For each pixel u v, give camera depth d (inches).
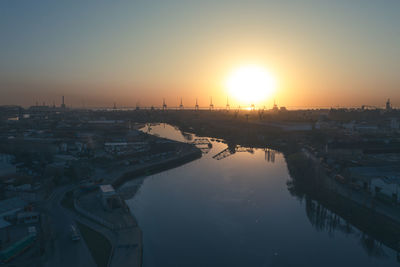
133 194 3848.4
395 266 2169.0
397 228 2447.1
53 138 7465.6
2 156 4628.4
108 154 6048.2
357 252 2380.7
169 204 3481.8
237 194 3833.7
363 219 2728.8
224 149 7632.9
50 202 3230.8
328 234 2691.9
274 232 2758.4
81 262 2047.2
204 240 2608.3
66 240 2353.6
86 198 3410.4
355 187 3469.5
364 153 5541.3
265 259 2310.5
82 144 6215.6
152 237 2647.6
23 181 3668.8
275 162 5856.3
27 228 2518.5
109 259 2091.5
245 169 5255.9
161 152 6496.1
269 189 4033.0
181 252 2402.8
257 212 3230.8
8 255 2023.9
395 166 4065.0
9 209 2792.8
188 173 5032.0
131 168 4992.6
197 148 7278.5
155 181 4515.3
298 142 7677.2
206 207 3385.8
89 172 4475.9
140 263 2123.5
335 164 4658.0
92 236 2438.5
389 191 3002.0
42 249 2153.1
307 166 4330.7
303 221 2989.7
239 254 2377.0
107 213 2955.2
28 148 5679.1
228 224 2933.1
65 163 4658.0
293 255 2359.7
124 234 2493.8
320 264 2228.1
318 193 3494.1
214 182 4421.8
